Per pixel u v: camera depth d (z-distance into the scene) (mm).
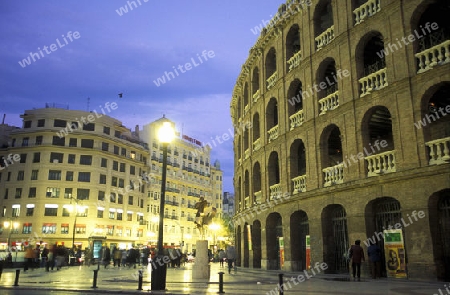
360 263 18797
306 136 25406
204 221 22688
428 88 17938
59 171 68688
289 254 26141
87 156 71000
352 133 21641
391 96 19578
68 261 41469
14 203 67562
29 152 69000
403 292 13180
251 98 36250
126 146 78688
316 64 25328
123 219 75750
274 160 30922
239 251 39406
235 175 44156
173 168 98562
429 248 16891
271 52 32812
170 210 94875
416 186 17766
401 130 18812
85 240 66938
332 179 23031
